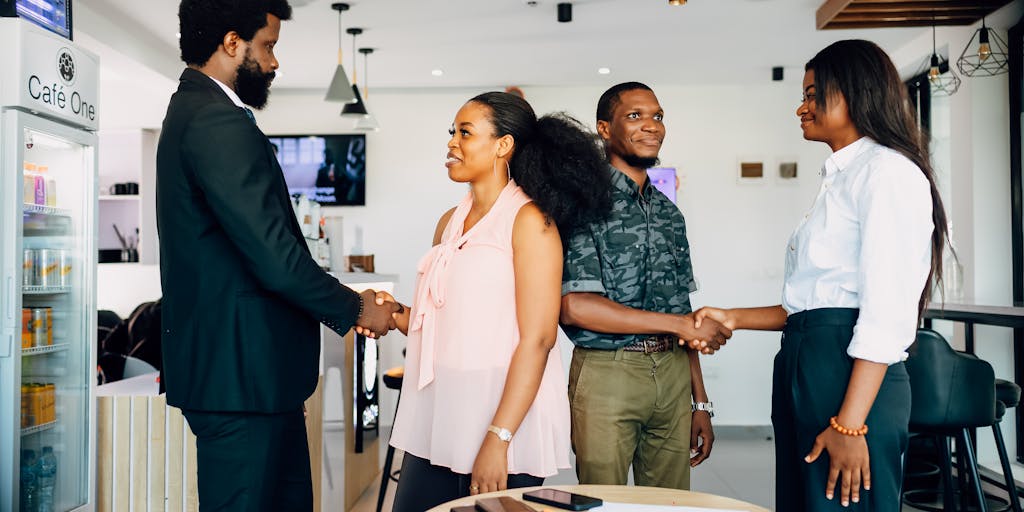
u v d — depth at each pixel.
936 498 4.24
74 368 3.25
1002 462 3.61
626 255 2.13
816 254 1.73
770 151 7.20
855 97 1.72
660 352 2.14
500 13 5.25
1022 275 5.01
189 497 3.08
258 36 1.96
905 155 1.67
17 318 2.94
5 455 2.93
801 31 5.68
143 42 5.61
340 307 1.92
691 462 2.45
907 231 1.59
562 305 2.06
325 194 7.25
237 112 1.82
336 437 3.83
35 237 3.26
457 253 1.77
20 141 2.94
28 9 3.07
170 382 1.85
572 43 5.94
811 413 1.71
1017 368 4.94
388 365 7.22
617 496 1.52
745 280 7.19
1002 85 5.10
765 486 4.83
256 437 1.85
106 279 6.78
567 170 1.77
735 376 7.21
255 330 1.83
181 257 1.82
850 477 1.63
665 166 7.22
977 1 4.60
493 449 1.64
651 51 6.17
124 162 7.59
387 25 5.45
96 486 3.11
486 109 1.78
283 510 2.06
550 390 1.77
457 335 1.72
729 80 7.10
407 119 7.34
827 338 1.70
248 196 1.75
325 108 7.34
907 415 1.69
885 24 4.97
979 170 5.12
